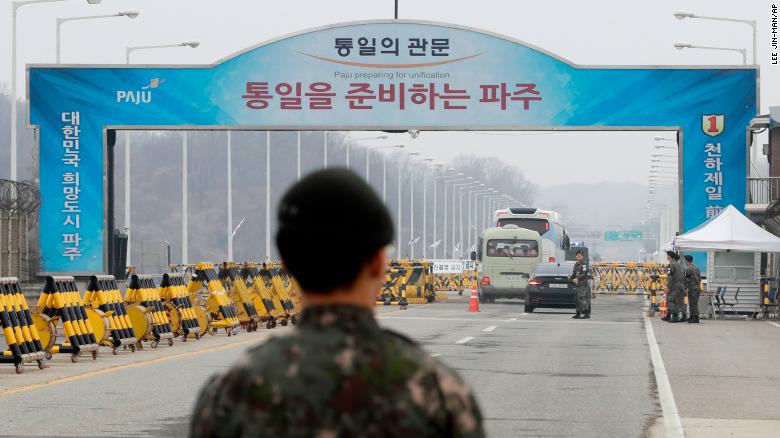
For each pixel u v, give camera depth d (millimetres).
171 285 62781
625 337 70250
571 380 44156
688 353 57812
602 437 30047
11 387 40781
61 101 117812
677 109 114938
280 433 7051
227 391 7188
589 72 115438
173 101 117688
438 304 132125
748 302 98562
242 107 117188
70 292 51000
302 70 116750
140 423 31844
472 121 116062
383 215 7566
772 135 136750
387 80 116125
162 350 57875
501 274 138750
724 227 93000
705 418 33812
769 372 47875
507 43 115625
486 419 33312
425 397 7082
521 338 68062
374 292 7652
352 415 7031
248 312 73562
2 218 102688
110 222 118188
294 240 7426
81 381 42844
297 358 7184
